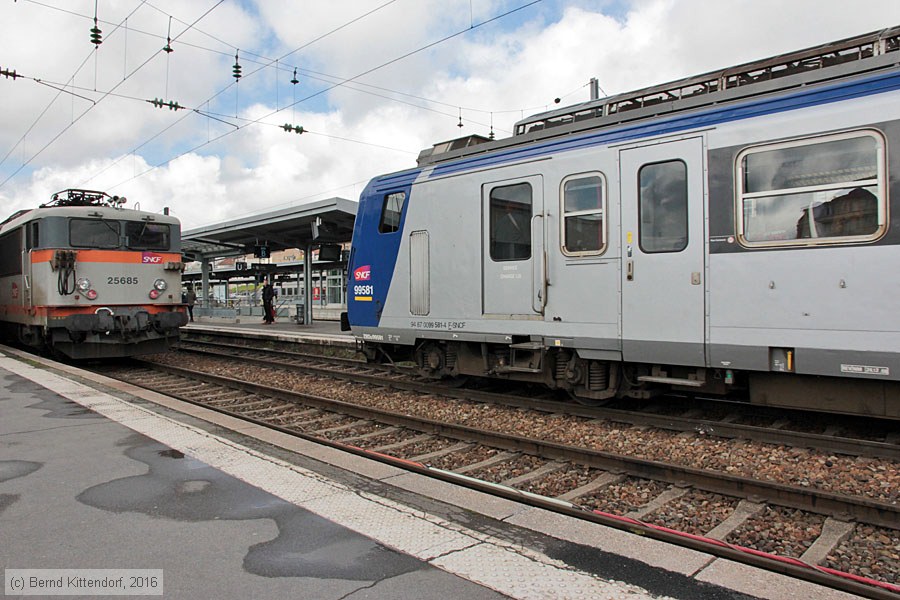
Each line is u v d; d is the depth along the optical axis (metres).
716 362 5.99
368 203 9.48
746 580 3.25
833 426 6.46
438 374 9.10
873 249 5.14
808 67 6.21
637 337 6.47
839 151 5.31
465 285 8.04
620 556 3.57
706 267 6.01
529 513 4.27
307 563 3.53
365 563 3.52
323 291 41.38
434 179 8.43
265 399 9.66
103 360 15.48
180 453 5.80
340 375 10.98
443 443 6.82
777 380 6.04
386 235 9.15
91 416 7.43
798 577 3.38
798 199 5.51
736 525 4.32
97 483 4.96
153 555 3.66
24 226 13.62
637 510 4.71
